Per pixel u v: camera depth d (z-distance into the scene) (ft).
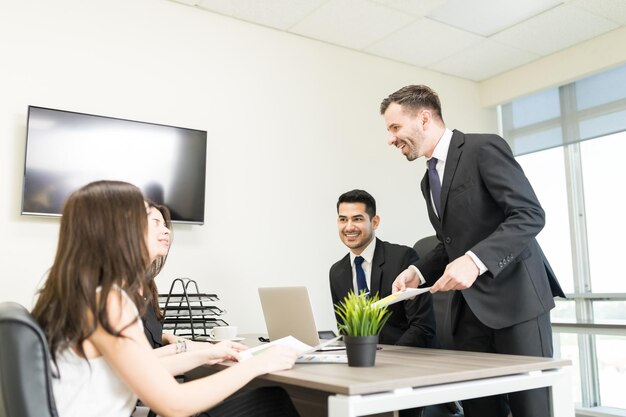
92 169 8.91
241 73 10.80
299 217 11.09
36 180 8.47
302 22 11.09
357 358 4.25
